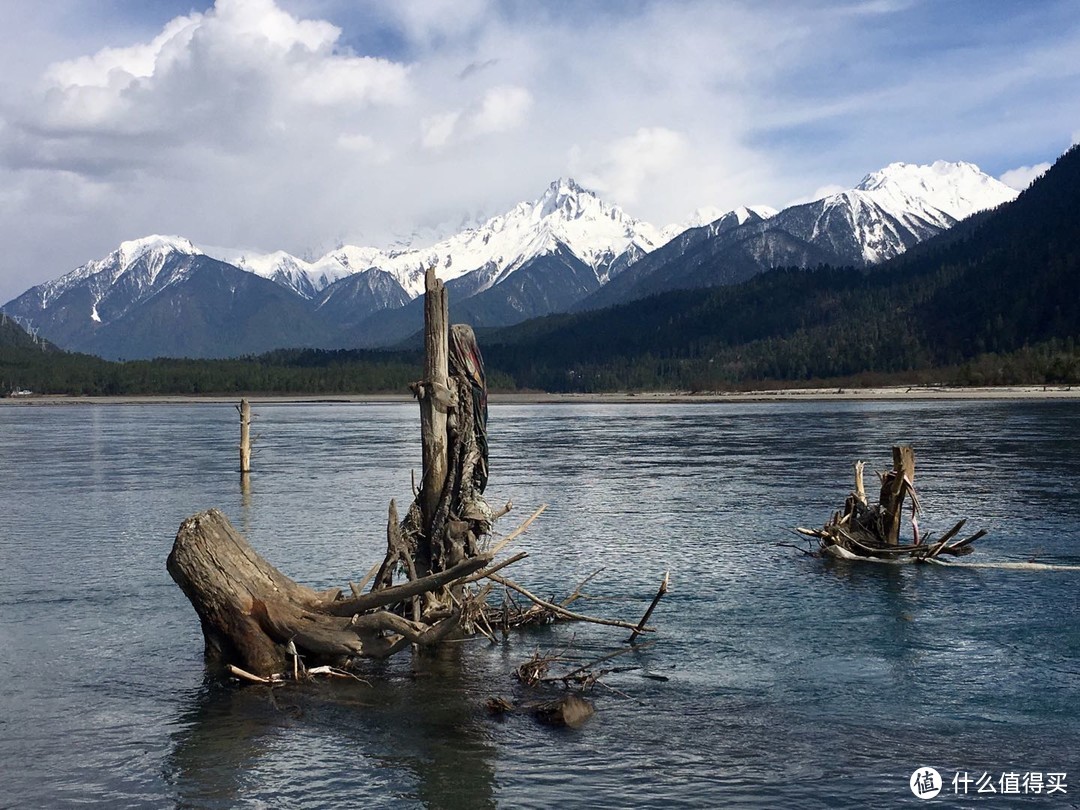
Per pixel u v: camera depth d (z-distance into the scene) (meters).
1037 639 18.42
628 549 28.77
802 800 11.72
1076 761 12.79
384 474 55.12
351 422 132.00
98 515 37.56
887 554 26.45
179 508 39.66
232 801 11.82
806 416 118.81
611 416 137.38
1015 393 169.38
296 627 16.70
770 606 21.36
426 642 16.55
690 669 16.84
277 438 92.88
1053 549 27.55
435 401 18.41
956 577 24.25
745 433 87.56
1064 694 15.35
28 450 76.31
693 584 23.75
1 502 41.88
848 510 28.20
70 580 24.78
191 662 17.48
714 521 34.41
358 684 16.25
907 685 15.85
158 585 24.14
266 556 27.89
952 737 13.65
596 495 42.34
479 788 12.11
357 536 31.73
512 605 21.12
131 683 16.33
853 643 18.33
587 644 18.55
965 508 35.75
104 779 12.49
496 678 16.53
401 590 16.45
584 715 14.53
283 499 42.72
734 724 14.20
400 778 12.44
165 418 148.12
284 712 14.90
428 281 18.22
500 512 19.81
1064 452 58.88
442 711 14.88
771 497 41.09
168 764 12.94
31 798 11.93
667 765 12.77
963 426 86.94
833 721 14.30
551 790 12.05
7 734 14.03
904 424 93.19
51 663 17.45
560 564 26.50
